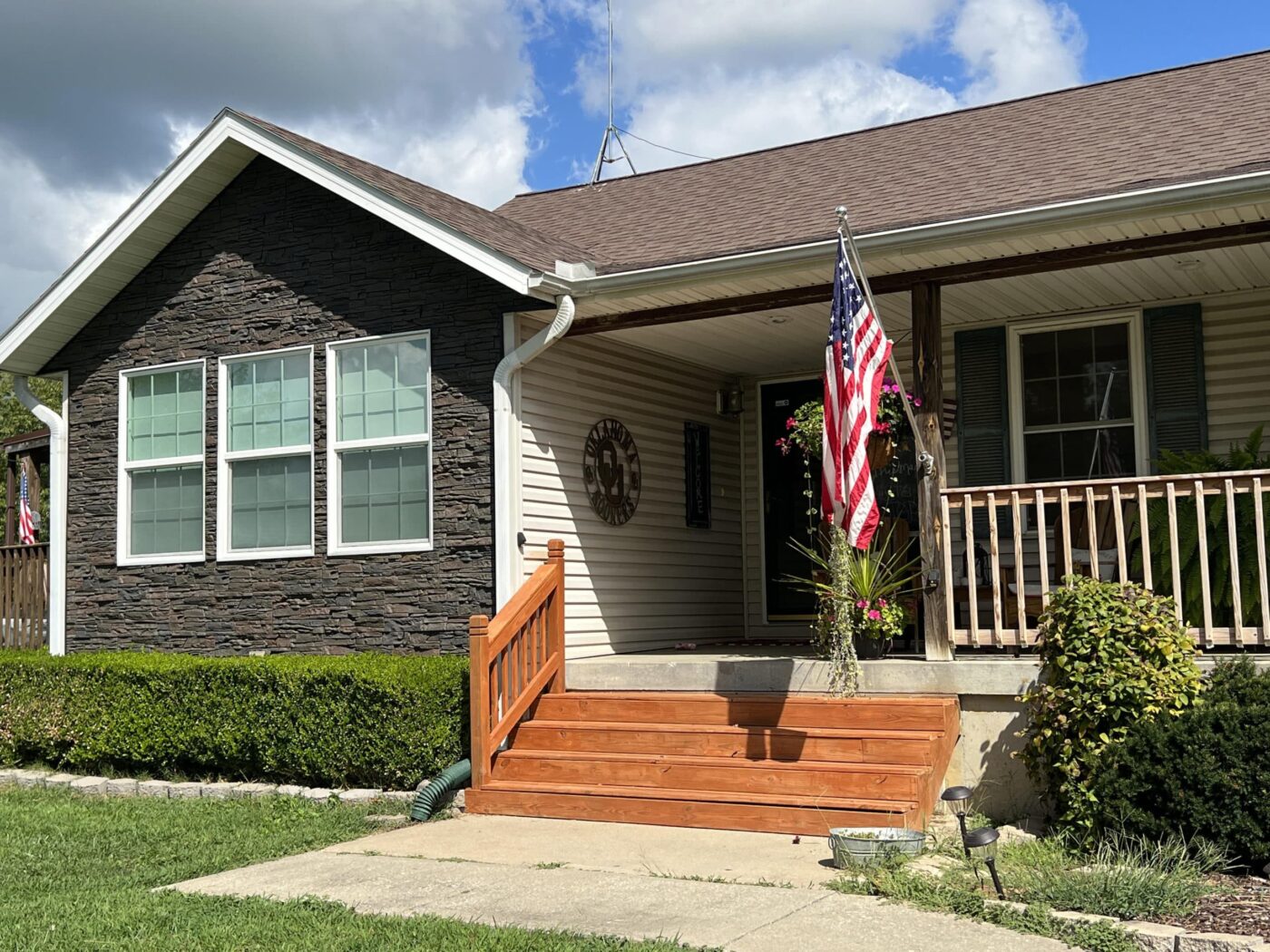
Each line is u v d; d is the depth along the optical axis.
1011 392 11.10
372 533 10.70
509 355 10.01
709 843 7.45
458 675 9.39
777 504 13.15
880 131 13.56
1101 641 7.14
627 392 11.57
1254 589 8.14
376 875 6.88
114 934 5.76
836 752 8.13
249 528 11.40
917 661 8.57
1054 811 7.64
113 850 7.88
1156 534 8.39
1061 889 5.82
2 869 7.34
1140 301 10.51
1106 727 7.05
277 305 11.34
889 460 9.33
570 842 7.60
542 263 10.02
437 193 11.70
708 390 12.88
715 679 9.20
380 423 10.71
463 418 10.25
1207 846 6.36
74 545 12.30
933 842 7.11
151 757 10.59
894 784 7.65
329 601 10.80
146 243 11.84
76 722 11.00
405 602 10.41
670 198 13.16
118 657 11.15
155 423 12.02
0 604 13.65
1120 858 6.33
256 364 11.48
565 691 9.73
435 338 10.45
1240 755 6.40
